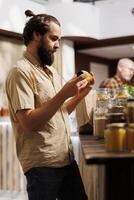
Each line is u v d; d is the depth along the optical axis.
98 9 6.34
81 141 1.74
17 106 1.72
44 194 1.77
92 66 7.48
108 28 6.28
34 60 1.87
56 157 1.81
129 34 6.12
